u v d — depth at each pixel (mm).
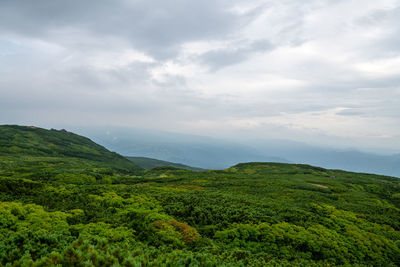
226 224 28984
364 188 83000
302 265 21125
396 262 26703
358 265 23266
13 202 26188
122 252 13320
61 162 119562
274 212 35312
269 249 24062
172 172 114125
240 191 56250
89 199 33562
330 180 92750
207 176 92000
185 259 13812
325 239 26906
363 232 31891
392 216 44250
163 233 22797
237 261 18141
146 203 34281
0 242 13172
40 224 20688
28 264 10375
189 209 33656
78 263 11242
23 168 81375
